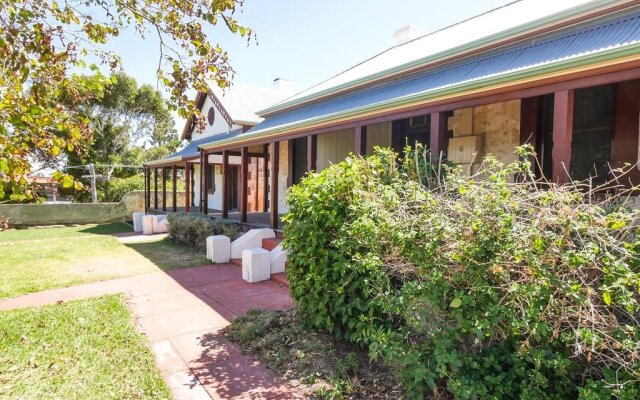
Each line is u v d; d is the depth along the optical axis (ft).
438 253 8.84
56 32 10.82
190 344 13.94
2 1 9.33
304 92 41.52
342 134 34.83
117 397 10.41
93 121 89.66
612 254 7.54
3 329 14.99
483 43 22.50
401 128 29.25
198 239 33.45
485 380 8.05
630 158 17.69
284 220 15.06
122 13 11.38
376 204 11.38
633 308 6.60
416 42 36.83
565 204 8.29
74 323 15.65
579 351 6.76
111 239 40.78
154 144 111.65
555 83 14.15
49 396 10.39
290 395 10.55
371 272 11.12
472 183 9.69
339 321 13.47
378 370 11.53
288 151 40.37
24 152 8.77
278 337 14.06
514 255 7.68
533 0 30.81
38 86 9.38
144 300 19.22
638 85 17.40
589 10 18.52
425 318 8.81
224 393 10.66
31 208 57.11
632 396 6.40
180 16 11.00
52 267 27.02
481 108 23.48
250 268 22.50
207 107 58.95
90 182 82.84
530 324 7.47
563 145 13.93
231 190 56.95
